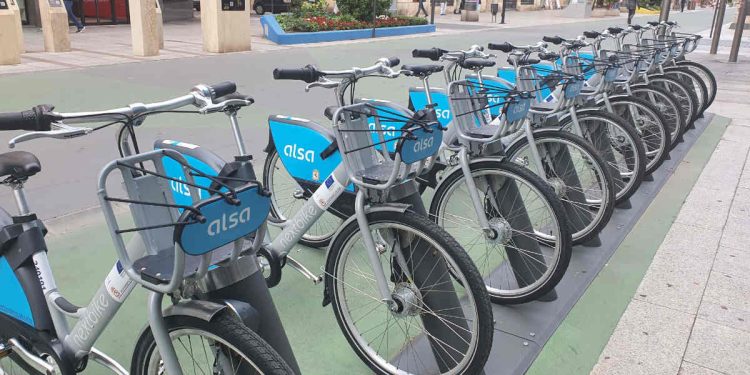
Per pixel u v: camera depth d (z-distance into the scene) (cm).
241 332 164
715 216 432
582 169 366
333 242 253
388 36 1609
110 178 461
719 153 591
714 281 337
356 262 306
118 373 198
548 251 338
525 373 254
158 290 163
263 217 164
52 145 537
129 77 848
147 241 182
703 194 476
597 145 414
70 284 314
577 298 314
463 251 228
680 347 276
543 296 302
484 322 224
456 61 329
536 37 1672
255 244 175
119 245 166
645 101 468
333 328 285
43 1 1059
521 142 359
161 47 1179
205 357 225
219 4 1136
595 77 466
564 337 281
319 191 262
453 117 296
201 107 217
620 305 310
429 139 222
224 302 171
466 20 2291
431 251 240
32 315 197
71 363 197
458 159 301
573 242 363
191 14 2012
